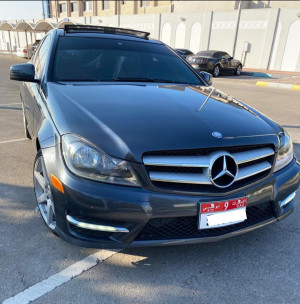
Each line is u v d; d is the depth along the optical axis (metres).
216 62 15.50
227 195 1.89
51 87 2.46
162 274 2.03
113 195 1.73
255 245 2.38
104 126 1.86
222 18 21.61
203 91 2.84
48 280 1.93
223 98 2.71
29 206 2.72
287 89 12.02
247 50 21.02
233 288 1.96
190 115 2.11
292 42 19.06
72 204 1.78
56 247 2.22
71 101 2.16
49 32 3.53
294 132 5.66
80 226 1.81
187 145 1.80
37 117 2.49
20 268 2.01
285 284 2.01
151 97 2.39
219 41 22.14
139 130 1.85
